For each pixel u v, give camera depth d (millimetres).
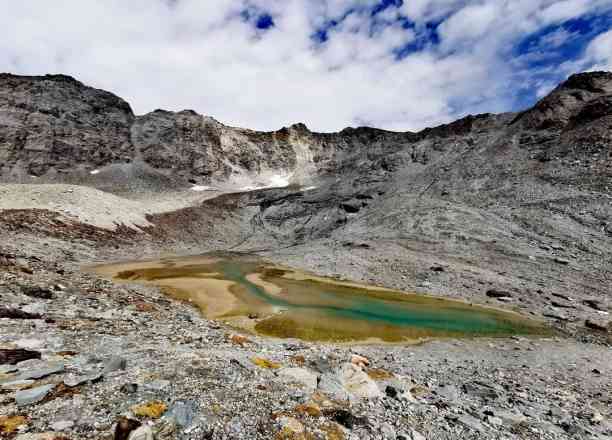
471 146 132625
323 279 49000
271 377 11016
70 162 150625
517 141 103000
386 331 27891
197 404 7910
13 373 8211
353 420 8594
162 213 98688
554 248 52844
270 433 7367
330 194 146875
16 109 155375
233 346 16047
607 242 50312
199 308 30078
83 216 64625
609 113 84000
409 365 19031
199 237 97625
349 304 35719
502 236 60781
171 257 67812
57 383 7816
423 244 64312
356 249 66125
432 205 83312
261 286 42281
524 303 37156
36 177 136875
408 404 11055
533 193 72375
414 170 137000
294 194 157625
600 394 15938
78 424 6340
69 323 14008
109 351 11234
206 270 52250
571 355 23031
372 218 91688
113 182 148250
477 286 43281
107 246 60812
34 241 47969
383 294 40781
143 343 13031
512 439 9383
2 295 15484
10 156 138250
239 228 121875
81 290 21484
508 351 23812
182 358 11242
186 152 189250
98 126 177375
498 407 12461
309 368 13547
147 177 162250
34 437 5621
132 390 8055
